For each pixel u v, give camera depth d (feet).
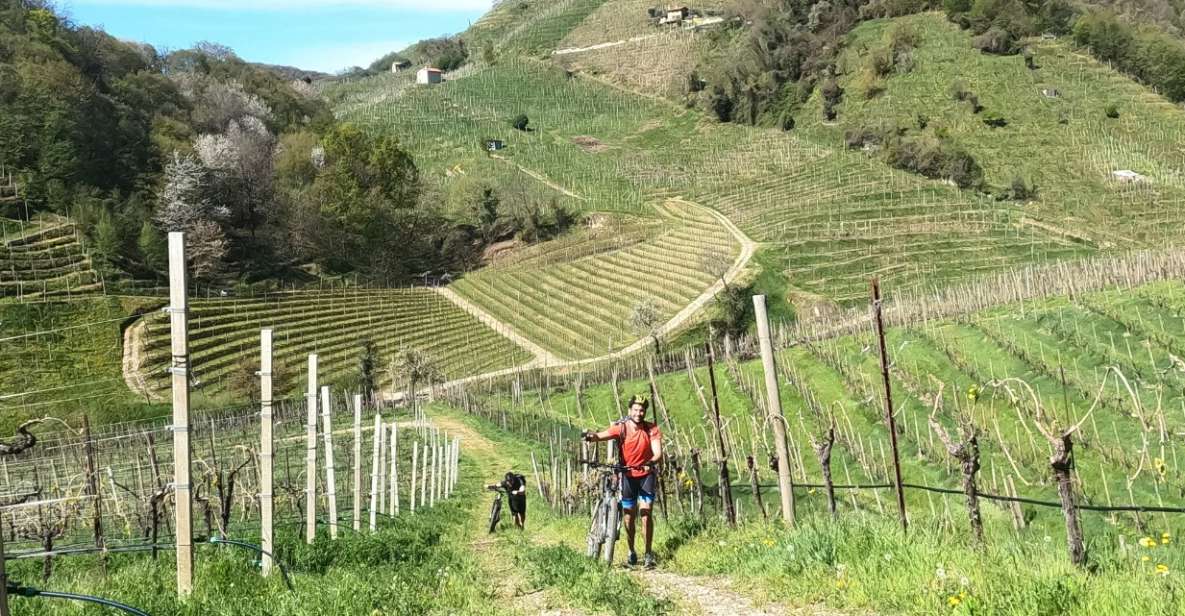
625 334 271.69
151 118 408.05
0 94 324.60
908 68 530.68
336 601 27.32
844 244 321.52
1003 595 21.70
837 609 24.26
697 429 134.92
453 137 602.03
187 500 30.07
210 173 352.08
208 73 547.49
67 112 334.24
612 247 363.76
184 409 30.14
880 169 410.72
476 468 123.44
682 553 35.81
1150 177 388.78
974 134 455.63
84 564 44.68
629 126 625.41
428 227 410.11
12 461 86.74
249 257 347.56
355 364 263.49
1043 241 314.55
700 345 251.19
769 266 304.71
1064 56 518.37
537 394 195.93
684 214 396.16
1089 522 61.16
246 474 78.74
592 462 35.81
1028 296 135.33
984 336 119.34
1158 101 468.75
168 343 234.17
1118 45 506.07
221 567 32.63
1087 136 439.63
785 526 36.63
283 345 266.36
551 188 465.47
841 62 568.41
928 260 305.53
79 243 270.87
